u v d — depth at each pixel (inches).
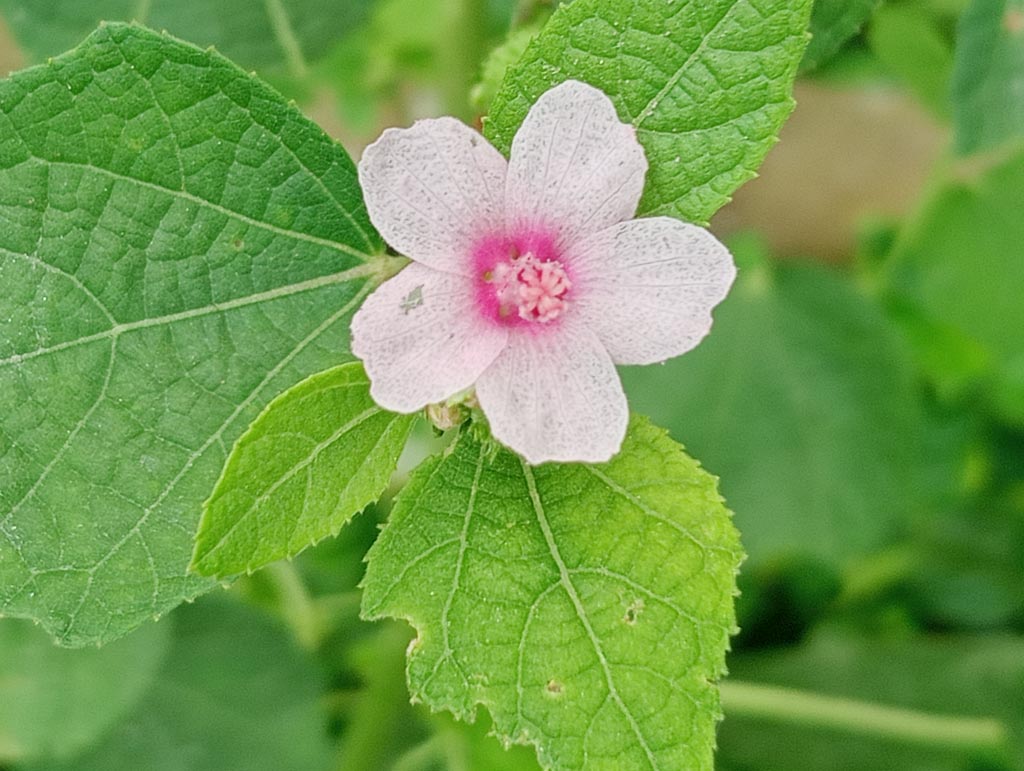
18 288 2.7
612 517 2.7
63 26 3.9
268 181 2.8
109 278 2.8
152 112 2.7
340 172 2.8
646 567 2.6
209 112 2.8
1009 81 4.0
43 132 2.7
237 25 4.0
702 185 2.7
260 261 2.8
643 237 2.6
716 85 2.6
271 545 2.5
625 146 2.6
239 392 2.8
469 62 4.1
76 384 2.8
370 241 2.9
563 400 2.6
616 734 2.6
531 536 2.7
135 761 5.0
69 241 2.7
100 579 2.7
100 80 2.7
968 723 5.2
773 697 5.1
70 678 4.6
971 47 3.9
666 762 2.6
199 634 5.1
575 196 2.6
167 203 2.8
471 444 2.7
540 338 2.6
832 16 3.3
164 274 2.8
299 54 4.1
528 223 2.7
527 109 2.7
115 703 4.6
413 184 2.6
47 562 2.7
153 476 2.8
